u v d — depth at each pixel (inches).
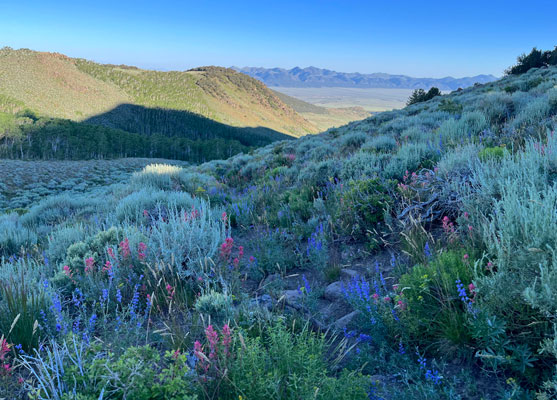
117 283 169.8
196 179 624.7
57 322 131.2
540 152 181.8
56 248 243.3
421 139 423.8
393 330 120.8
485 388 93.7
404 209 208.1
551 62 1478.8
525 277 101.6
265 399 89.7
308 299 154.4
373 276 171.2
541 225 112.0
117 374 83.9
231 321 133.8
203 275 179.8
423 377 102.7
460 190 189.0
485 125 415.2
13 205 2374.5
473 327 102.4
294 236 249.4
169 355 95.4
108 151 6067.9
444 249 151.8
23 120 6752.0
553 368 89.0
